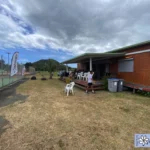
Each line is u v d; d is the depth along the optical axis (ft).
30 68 103.86
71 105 16.61
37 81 49.14
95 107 15.79
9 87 32.14
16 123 11.05
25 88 30.63
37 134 9.27
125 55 31.76
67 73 56.24
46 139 8.64
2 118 12.13
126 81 31.63
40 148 7.69
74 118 12.25
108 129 10.09
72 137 8.91
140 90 24.18
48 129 10.02
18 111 14.08
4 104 16.85
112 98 20.76
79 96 22.27
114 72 36.73
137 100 19.44
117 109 15.07
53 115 12.98
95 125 10.77
